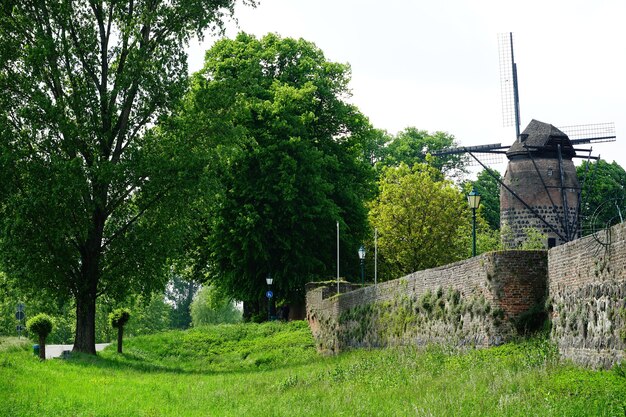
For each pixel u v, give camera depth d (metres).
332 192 59.16
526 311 25.70
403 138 94.38
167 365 43.28
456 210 62.88
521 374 20.58
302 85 60.66
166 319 110.75
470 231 64.50
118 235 39.00
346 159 62.53
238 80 40.50
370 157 93.25
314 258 57.00
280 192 54.84
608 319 19.77
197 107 39.16
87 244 38.78
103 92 38.16
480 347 26.47
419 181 62.81
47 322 34.91
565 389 17.88
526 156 63.75
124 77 37.31
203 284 64.06
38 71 35.97
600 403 16.03
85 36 37.44
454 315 28.86
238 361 45.31
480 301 26.88
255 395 24.73
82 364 34.19
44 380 26.69
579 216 62.81
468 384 20.47
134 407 21.83
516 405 17.05
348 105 63.94
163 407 22.00
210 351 48.94
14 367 28.77
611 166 79.12
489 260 26.30
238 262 56.12
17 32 37.06
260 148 53.72
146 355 47.78
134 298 41.38
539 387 18.58
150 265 38.59
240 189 55.00
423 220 62.00
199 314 112.12
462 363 24.89
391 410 18.64
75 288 38.97
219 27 39.38
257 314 59.81
